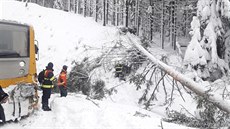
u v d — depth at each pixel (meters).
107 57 21.09
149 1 32.31
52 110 11.25
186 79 14.70
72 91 19.28
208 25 20.27
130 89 19.52
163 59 20.42
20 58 10.90
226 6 19.23
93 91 19.22
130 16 35.81
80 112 10.34
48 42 27.95
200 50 19.89
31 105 10.63
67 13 34.53
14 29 10.86
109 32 27.25
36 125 9.80
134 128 9.23
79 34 27.95
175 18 32.41
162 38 30.59
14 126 9.83
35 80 11.30
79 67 20.38
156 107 17.45
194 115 15.23
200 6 20.69
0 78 10.45
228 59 21.25
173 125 9.95
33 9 34.56
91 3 45.97
